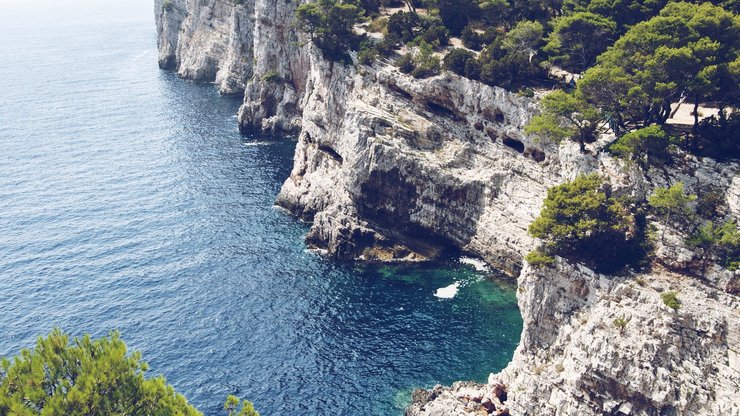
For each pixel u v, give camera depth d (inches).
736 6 3299.7
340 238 3927.2
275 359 2957.7
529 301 2714.1
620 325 2442.2
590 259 2662.4
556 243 2706.7
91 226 4315.9
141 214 4493.1
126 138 6225.4
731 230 2506.2
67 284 3582.7
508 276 3690.9
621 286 2524.6
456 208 3922.2
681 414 2285.9
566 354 2573.8
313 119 4603.8
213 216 4441.4
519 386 2647.6
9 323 3203.7
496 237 3750.0
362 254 3929.6
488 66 3767.2
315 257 3919.8
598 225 2630.4
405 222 4028.1
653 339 2375.7
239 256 3900.1
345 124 4200.3
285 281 3631.9
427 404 2635.3
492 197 3801.7
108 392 1373.0
